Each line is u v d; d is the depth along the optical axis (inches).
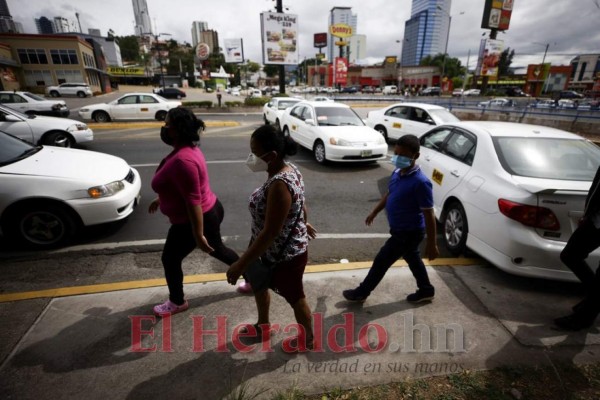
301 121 362.3
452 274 131.3
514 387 81.6
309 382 82.5
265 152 69.7
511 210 115.1
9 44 1421.0
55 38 1466.5
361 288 109.8
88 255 144.4
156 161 321.1
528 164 131.7
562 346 95.1
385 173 297.3
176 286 101.8
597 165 133.3
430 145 194.5
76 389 79.4
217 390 80.0
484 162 140.3
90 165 162.4
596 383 83.1
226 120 689.6
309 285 121.9
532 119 655.8
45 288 119.7
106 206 151.5
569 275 110.4
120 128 537.6
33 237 146.8
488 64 1910.7
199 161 90.7
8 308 106.6
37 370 84.2
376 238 170.7
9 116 308.8
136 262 139.3
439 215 167.0
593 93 1379.2
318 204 218.5
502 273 132.4
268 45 1100.5
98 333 96.9
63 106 570.6
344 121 338.3
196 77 3393.2
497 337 98.3
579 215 109.3
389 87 2501.2
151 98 605.0
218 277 125.9
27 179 139.7
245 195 230.8
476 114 781.9
